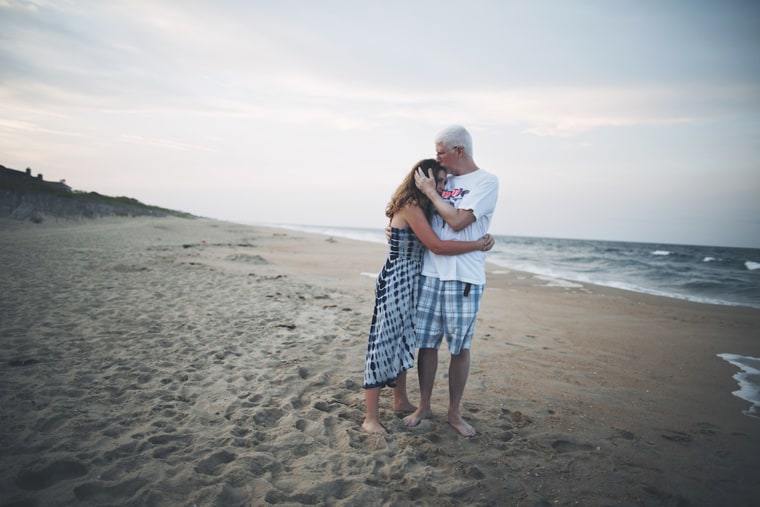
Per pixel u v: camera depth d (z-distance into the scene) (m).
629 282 14.20
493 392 3.56
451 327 2.68
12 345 3.79
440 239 2.61
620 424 3.07
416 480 2.17
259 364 3.80
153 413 2.72
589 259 26.05
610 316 7.68
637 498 2.16
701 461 2.58
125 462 2.13
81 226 23.22
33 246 11.81
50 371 3.28
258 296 6.88
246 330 4.86
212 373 3.50
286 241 23.92
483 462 2.42
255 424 2.68
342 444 2.50
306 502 1.96
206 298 6.43
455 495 2.09
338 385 3.45
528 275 14.22
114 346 3.98
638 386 3.96
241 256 12.80
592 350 5.21
